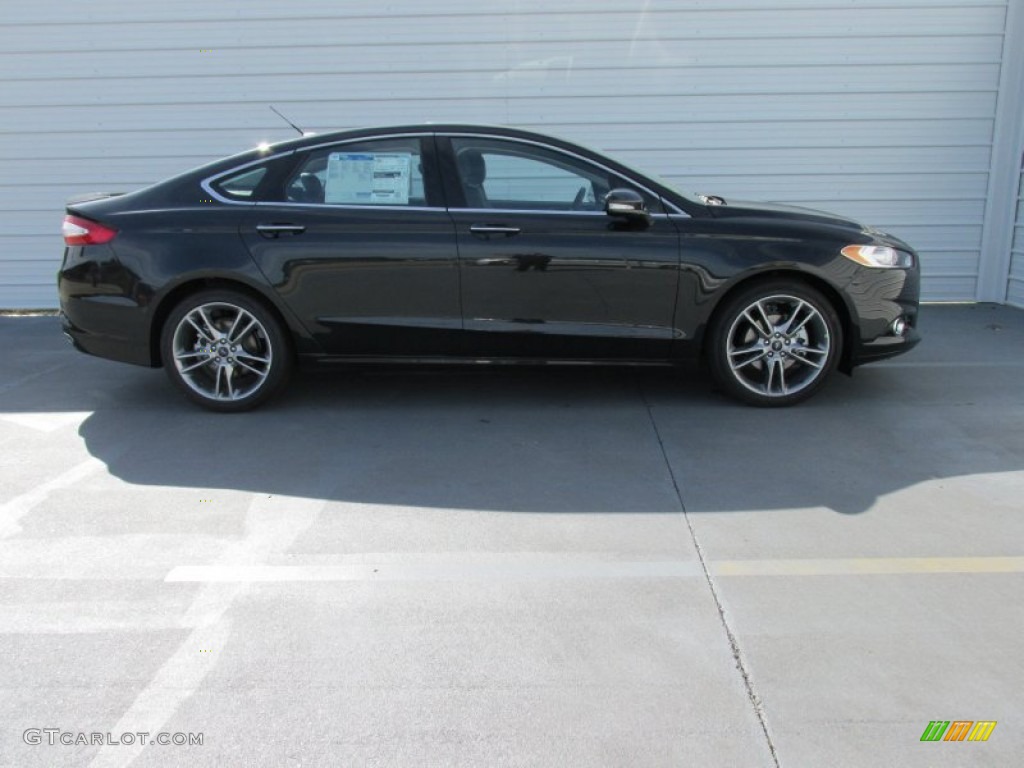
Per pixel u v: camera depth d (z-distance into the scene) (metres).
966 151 7.55
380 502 3.69
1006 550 3.21
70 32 7.44
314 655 2.60
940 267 7.86
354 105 7.55
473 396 5.24
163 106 7.58
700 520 3.48
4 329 7.36
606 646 2.63
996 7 7.21
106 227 4.64
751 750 2.19
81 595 2.95
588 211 4.64
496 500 3.70
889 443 4.33
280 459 4.21
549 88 7.48
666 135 7.56
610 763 2.15
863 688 2.42
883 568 3.08
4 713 2.36
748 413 4.82
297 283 4.64
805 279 4.68
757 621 2.76
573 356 4.78
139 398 5.27
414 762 2.16
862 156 7.57
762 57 7.38
